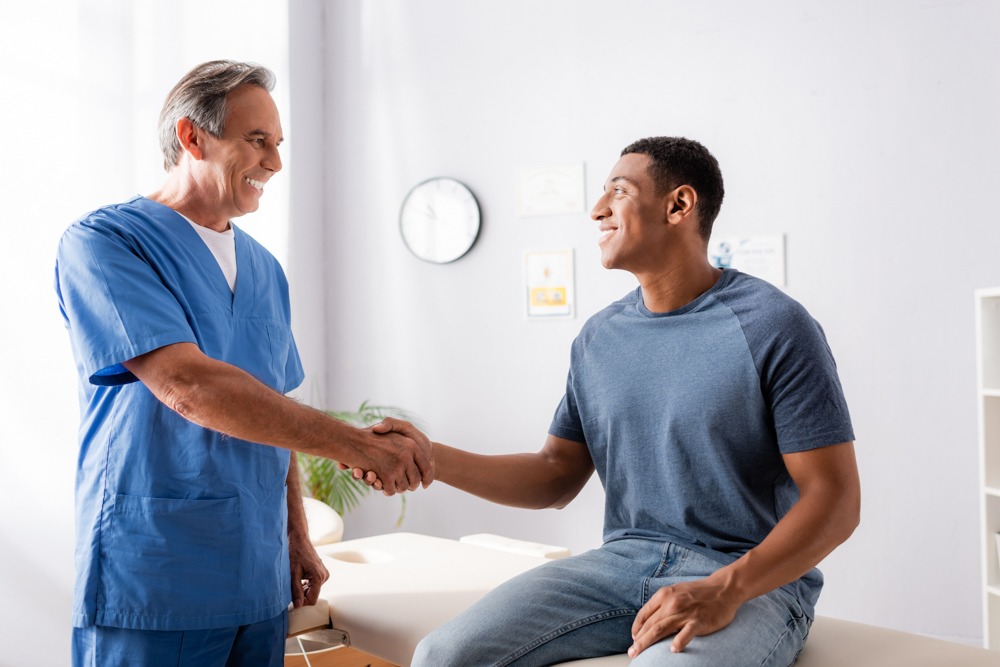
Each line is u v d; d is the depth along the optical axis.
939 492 3.04
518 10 3.74
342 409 4.08
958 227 3.03
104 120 2.96
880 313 3.12
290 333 1.88
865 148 3.15
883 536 3.11
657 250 1.47
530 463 1.68
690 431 1.40
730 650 1.20
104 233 1.49
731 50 3.35
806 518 1.27
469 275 3.81
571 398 1.68
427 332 3.90
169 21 3.23
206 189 1.65
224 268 1.68
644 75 3.50
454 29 3.87
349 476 3.66
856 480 1.31
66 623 2.72
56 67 2.81
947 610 3.03
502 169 3.76
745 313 1.39
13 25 2.68
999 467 2.43
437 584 1.98
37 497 2.66
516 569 2.11
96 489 1.53
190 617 1.51
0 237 2.61
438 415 3.87
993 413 2.44
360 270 4.05
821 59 3.21
